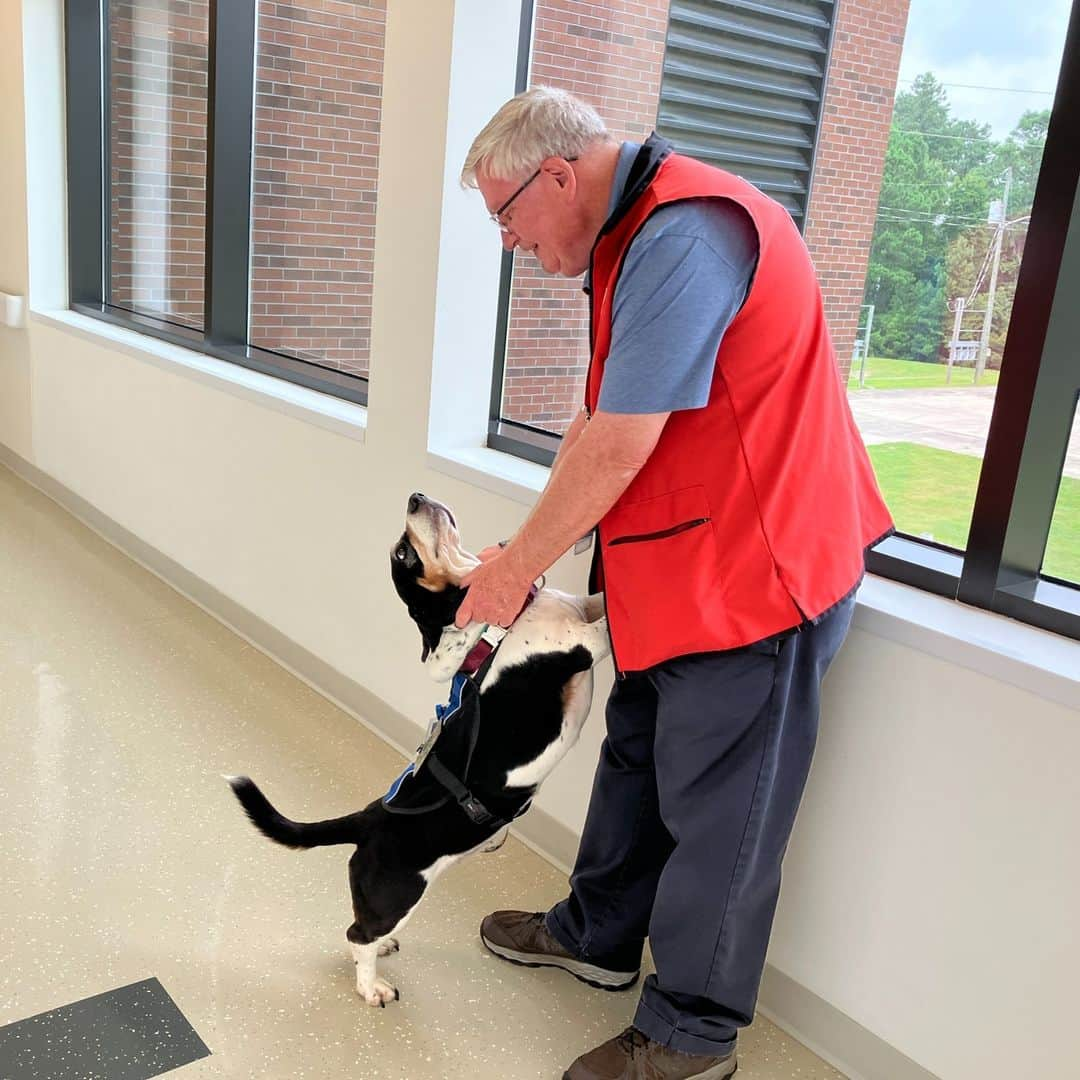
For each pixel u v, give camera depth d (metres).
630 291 1.37
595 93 2.40
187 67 3.67
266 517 3.14
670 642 1.52
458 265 2.44
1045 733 1.49
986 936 1.59
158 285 4.09
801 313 1.46
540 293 2.55
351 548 2.82
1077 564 1.71
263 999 1.87
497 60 2.36
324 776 2.59
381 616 2.74
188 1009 1.83
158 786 2.48
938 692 1.60
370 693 2.83
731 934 1.63
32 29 4.11
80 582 3.68
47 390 4.40
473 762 1.68
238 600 3.34
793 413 1.47
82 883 2.12
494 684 1.66
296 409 2.94
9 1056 1.69
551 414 2.60
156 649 3.21
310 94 3.22
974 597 1.73
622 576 1.55
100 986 1.86
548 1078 1.76
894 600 1.73
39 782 2.46
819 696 1.58
